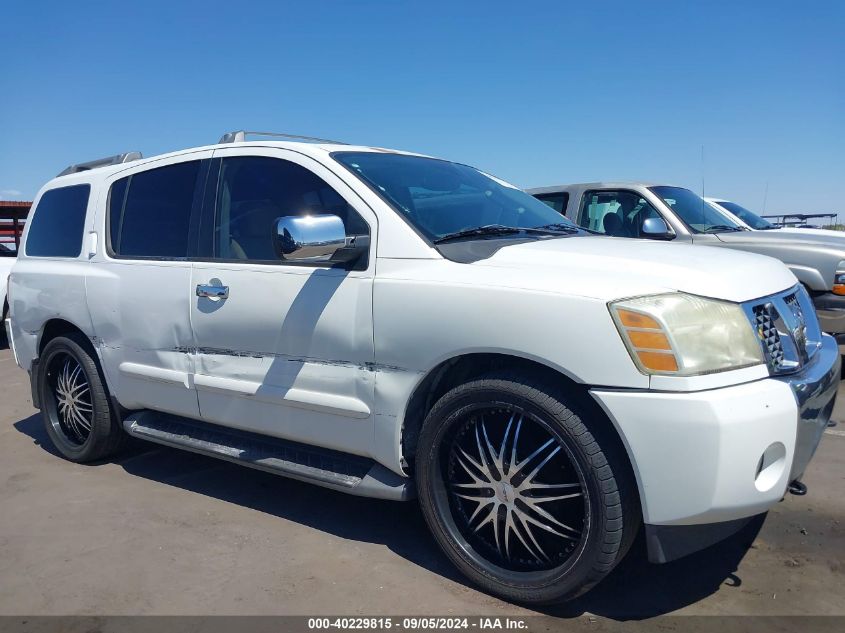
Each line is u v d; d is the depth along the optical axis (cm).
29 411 625
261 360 347
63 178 494
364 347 308
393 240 310
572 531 270
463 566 297
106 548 343
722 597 287
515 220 369
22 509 395
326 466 337
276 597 295
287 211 352
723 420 237
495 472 285
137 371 409
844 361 688
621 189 718
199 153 400
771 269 307
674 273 266
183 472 451
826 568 308
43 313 472
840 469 420
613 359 248
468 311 277
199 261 379
